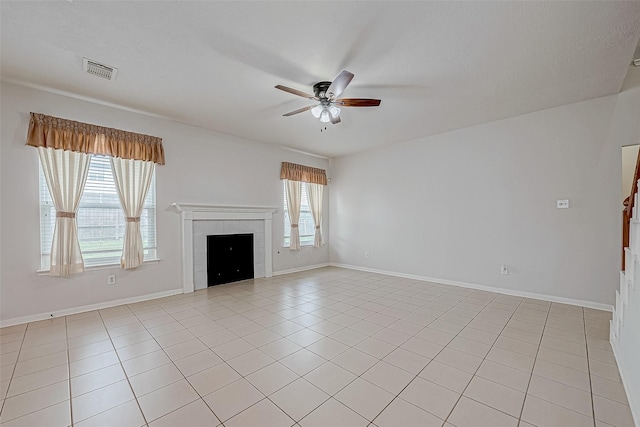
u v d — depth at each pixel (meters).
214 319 3.27
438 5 1.98
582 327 2.99
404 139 5.36
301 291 4.50
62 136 3.31
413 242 5.41
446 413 1.72
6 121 3.06
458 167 4.79
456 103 3.68
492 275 4.45
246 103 3.64
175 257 4.32
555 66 2.78
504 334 2.83
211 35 2.31
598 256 3.58
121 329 2.97
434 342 2.66
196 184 4.57
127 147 3.79
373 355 2.42
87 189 3.55
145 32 2.27
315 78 3.00
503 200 4.32
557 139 3.85
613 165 3.48
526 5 1.98
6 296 3.05
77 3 1.94
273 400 1.84
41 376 2.11
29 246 3.18
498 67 2.80
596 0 1.93
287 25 2.19
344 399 1.85
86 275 3.52
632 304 1.88
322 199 6.78
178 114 4.03
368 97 3.47
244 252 5.25
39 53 2.54
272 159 5.72
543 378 2.08
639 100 3.31
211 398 1.86
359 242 6.34
